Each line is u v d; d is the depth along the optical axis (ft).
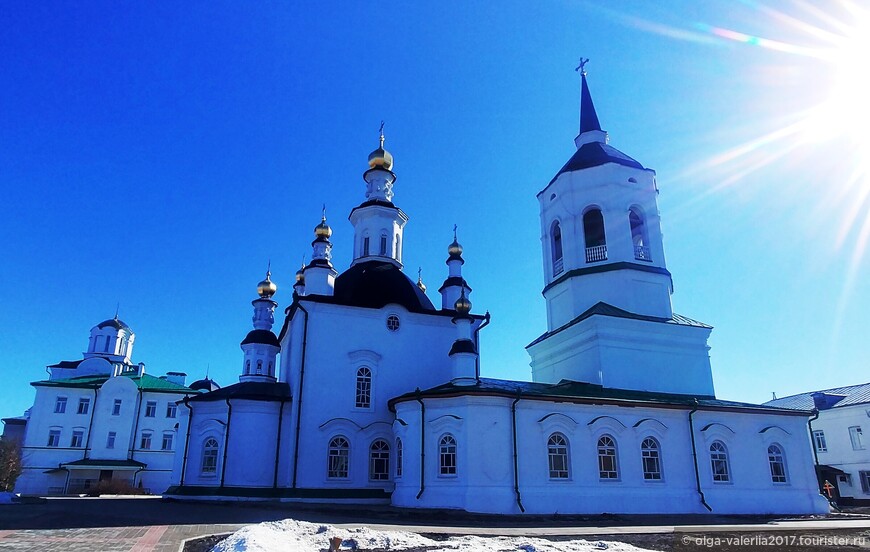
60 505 90.43
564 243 123.75
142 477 193.16
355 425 104.17
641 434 96.22
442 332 115.85
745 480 99.71
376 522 70.74
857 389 172.45
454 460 86.89
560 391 98.58
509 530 65.87
